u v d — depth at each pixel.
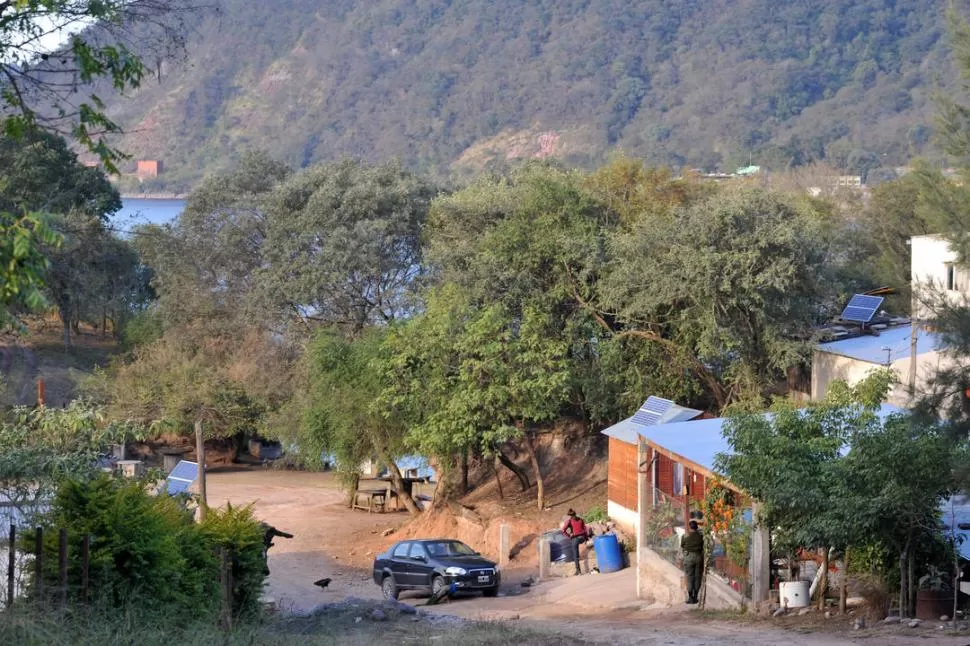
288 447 46.91
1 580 14.41
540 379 36.69
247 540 18.41
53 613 12.66
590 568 31.05
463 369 37.12
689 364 37.41
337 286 55.62
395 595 29.62
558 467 42.16
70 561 14.24
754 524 20.44
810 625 18.61
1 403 26.16
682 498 26.42
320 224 57.75
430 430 37.47
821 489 18.69
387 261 55.38
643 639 17.50
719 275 34.19
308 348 45.81
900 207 61.59
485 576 28.64
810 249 35.19
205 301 60.88
